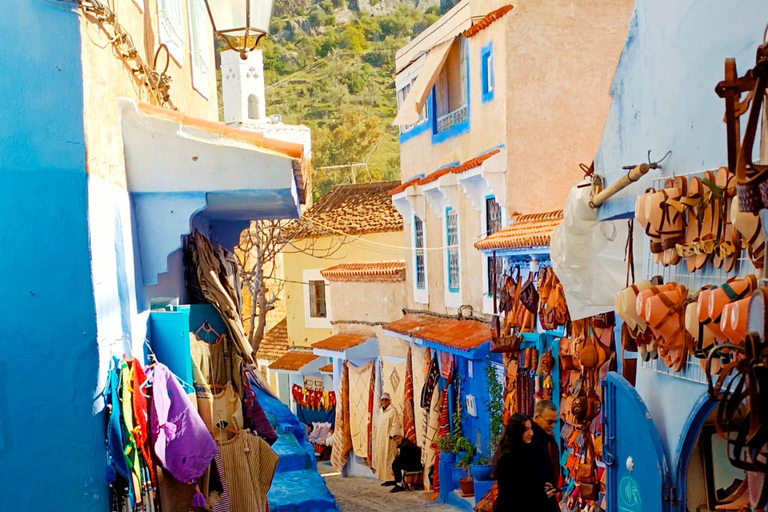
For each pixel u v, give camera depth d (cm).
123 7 702
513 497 793
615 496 641
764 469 363
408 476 1850
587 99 1491
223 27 954
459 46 1744
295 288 2938
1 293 553
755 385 363
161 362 724
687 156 548
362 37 5788
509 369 1331
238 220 1132
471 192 1603
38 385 555
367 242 2638
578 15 1482
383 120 4988
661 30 589
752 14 466
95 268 565
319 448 2625
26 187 555
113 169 635
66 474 558
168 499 638
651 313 522
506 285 1342
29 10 553
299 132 2209
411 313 2072
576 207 779
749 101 418
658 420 587
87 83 568
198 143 697
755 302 377
